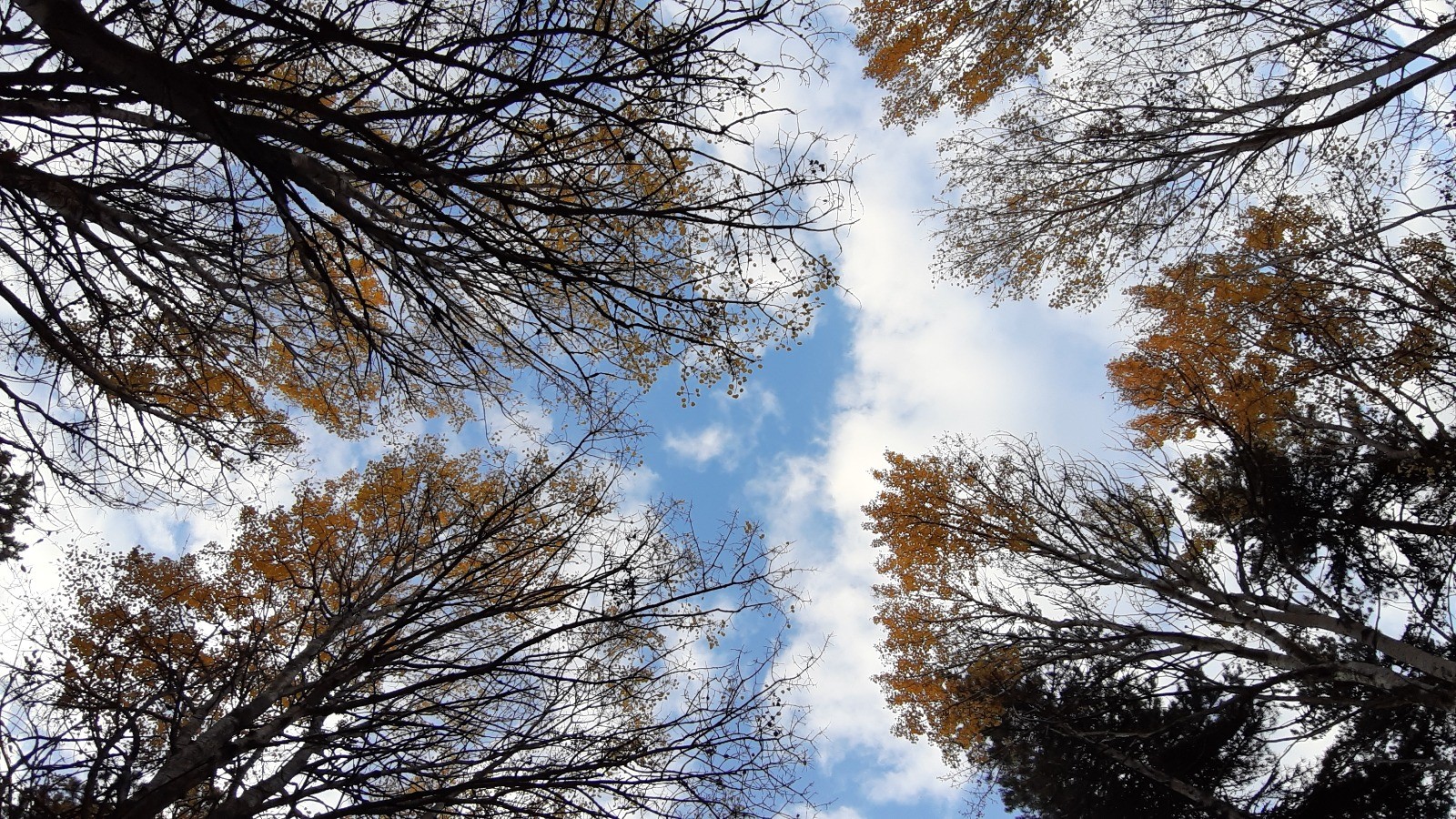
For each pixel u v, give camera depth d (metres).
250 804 4.32
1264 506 10.02
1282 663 8.91
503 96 3.84
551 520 6.37
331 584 7.64
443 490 7.55
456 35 4.25
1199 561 10.32
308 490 8.49
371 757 4.44
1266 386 10.89
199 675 5.91
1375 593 10.25
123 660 5.77
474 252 4.74
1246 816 9.55
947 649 11.87
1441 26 6.99
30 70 3.88
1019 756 11.80
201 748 4.59
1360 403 10.34
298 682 5.64
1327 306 9.91
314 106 3.74
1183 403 11.05
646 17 4.30
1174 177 9.93
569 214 4.37
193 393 7.81
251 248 5.92
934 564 12.19
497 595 5.81
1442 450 9.12
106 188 4.82
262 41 3.83
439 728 4.66
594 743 5.05
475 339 6.61
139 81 3.55
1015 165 11.59
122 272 5.35
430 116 4.08
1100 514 10.90
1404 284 9.20
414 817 4.71
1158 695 9.66
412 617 5.09
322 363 7.70
